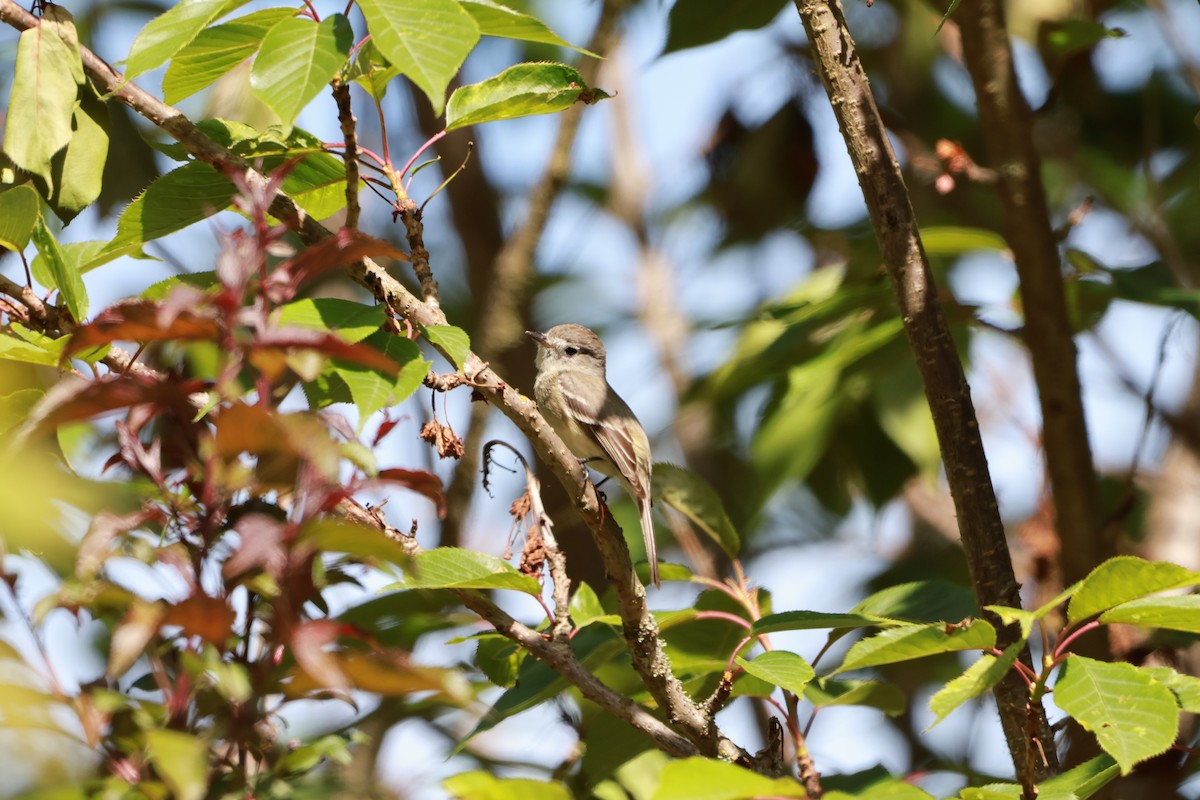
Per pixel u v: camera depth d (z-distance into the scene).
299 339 5.27
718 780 5.75
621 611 8.70
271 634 5.21
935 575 17.42
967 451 9.39
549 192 16.55
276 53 6.76
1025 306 12.82
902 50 18.20
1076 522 12.73
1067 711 6.62
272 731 6.13
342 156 8.48
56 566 5.44
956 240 13.23
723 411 18.11
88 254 8.91
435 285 8.41
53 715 5.43
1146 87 17.20
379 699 10.27
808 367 13.40
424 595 11.72
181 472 5.65
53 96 8.01
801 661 8.01
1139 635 12.01
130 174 13.81
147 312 5.41
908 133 17.30
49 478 5.05
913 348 9.52
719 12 13.20
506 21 8.15
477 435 15.18
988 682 6.76
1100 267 13.29
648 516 15.54
